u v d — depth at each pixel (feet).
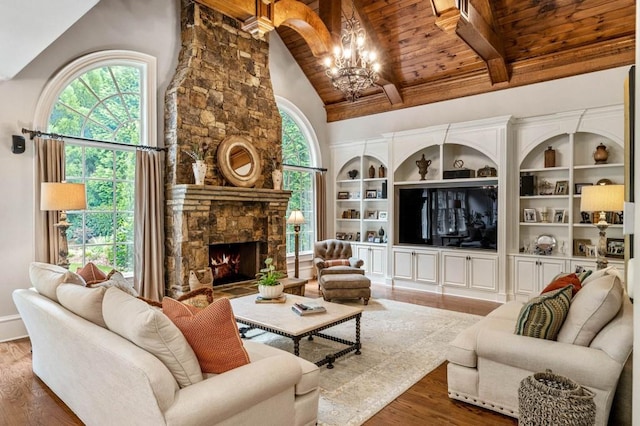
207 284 17.03
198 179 16.85
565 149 18.26
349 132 25.76
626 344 7.03
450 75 21.16
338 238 26.21
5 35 9.38
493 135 19.08
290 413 6.81
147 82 17.01
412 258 21.83
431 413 8.61
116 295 6.89
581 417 6.22
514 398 8.20
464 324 15.11
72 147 15.24
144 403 5.37
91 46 15.35
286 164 24.22
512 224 19.16
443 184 21.71
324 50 18.31
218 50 18.45
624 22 16.01
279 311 11.72
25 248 13.78
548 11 16.75
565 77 17.84
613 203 12.37
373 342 13.07
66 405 8.88
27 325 9.91
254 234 20.17
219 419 5.65
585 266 16.66
